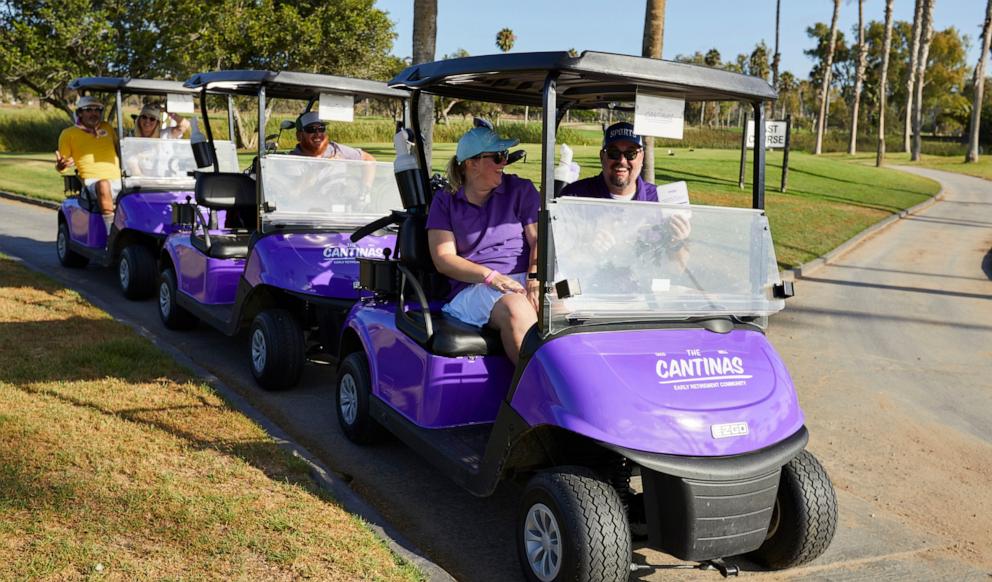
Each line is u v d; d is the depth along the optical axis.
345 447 4.50
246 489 3.56
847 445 4.94
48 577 2.75
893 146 68.06
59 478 3.48
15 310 6.51
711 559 3.04
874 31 92.06
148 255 7.73
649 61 3.10
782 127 21.00
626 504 3.29
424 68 3.58
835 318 8.54
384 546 3.22
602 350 3.06
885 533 3.81
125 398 4.62
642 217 3.29
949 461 4.73
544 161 3.05
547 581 2.98
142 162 7.99
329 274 5.23
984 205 24.70
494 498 3.99
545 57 3.00
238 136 28.17
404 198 4.35
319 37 30.66
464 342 3.65
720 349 3.22
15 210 14.58
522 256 3.90
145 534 3.09
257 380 5.38
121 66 23.11
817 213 17.92
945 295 10.11
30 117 34.25
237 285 5.98
